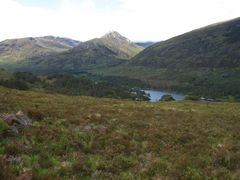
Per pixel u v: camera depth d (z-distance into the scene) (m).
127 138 18.67
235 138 22.66
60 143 15.04
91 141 16.34
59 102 39.50
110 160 13.71
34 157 12.35
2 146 13.15
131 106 42.44
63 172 11.33
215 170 13.92
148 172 12.67
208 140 20.72
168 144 18.56
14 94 43.19
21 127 16.77
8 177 9.59
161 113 35.22
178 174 12.73
